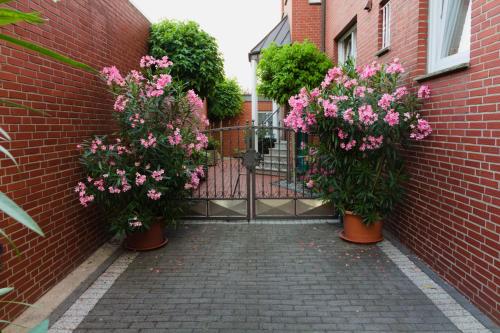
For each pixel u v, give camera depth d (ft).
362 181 14.76
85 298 10.75
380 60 17.33
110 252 14.67
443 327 9.00
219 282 11.79
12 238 9.49
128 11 19.29
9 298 9.33
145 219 13.93
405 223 14.76
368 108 13.01
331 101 14.40
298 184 22.85
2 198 2.60
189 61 23.41
